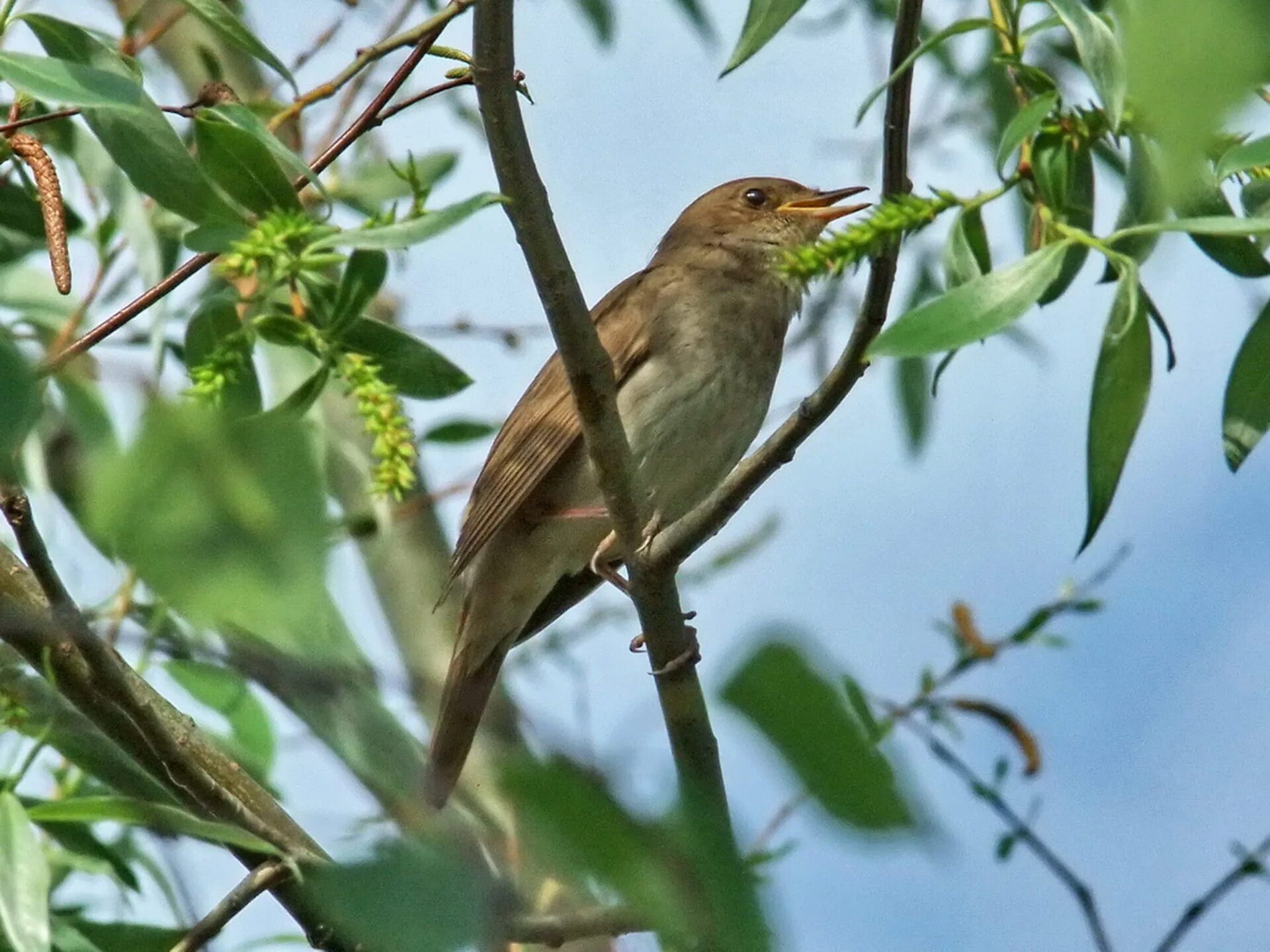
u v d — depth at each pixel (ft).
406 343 25.44
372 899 11.23
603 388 25.08
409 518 40.32
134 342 31.12
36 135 30.14
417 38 28.12
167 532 10.83
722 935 10.65
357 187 36.88
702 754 25.31
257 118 23.11
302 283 24.25
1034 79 23.03
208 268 31.89
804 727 9.94
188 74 42.37
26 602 23.49
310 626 11.00
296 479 11.03
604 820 10.75
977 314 18.58
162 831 21.29
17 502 21.01
